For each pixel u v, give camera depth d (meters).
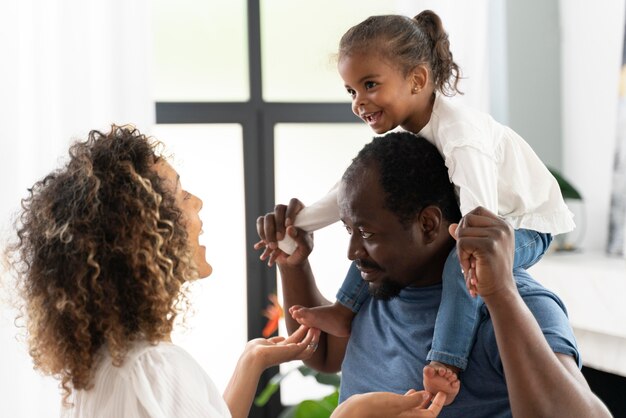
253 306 3.10
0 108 2.55
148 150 1.06
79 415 1.03
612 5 2.77
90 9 2.66
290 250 1.42
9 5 2.56
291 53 3.12
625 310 2.28
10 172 2.55
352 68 1.36
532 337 0.96
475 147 1.23
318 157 3.17
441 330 1.12
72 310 0.97
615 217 2.70
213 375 3.10
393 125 1.38
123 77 2.69
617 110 2.70
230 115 3.05
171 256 1.04
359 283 1.32
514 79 3.00
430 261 1.16
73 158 1.04
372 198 1.12
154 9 2.98
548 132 3.05
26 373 2.54
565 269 2.49
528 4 3.01
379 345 1.24
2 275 1.11
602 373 2.60
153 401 0.96
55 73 2.64
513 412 0.98
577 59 2.95
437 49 1.39
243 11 3.06
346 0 3.13
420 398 1.07
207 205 3.08
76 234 0.98
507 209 1.35
